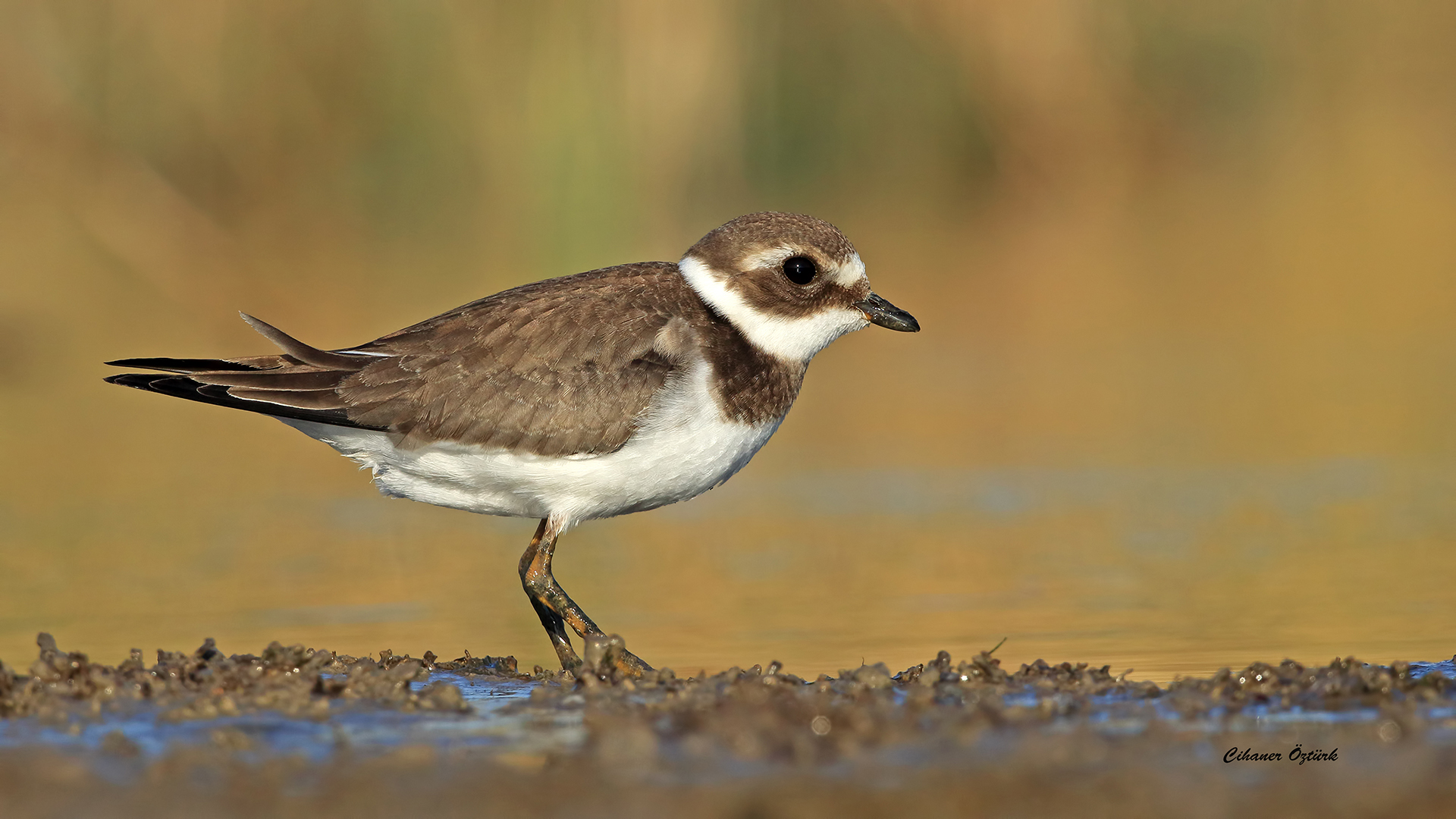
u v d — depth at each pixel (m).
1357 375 19.11
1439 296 22.78
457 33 20.41
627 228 20.41
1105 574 11.97
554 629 9.49
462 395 9.33
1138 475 15.19
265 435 18.55
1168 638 10.01
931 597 11.45
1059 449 16.31
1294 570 11.88
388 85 20.64
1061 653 9.63
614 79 20.30
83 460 16.83
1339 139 26.75
